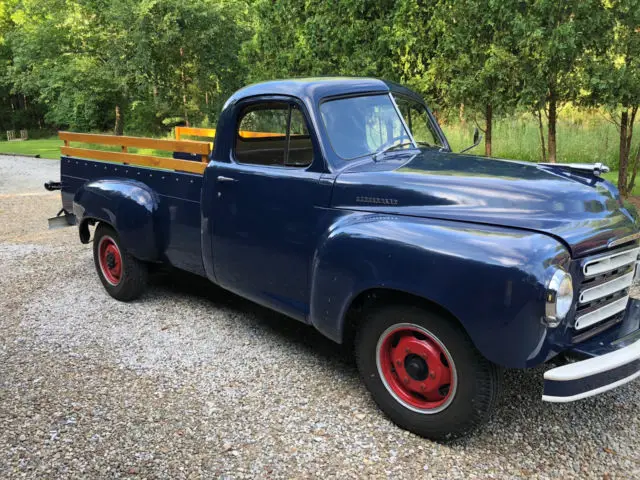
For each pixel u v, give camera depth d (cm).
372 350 305
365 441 292
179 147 427
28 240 742
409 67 927
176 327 442
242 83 1786
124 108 2347
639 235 296
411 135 384
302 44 1121
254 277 378
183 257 442
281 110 359
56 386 351
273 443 291
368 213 312
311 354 393
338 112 351
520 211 275
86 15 1862
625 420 309
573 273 258
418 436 295
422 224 284
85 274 583
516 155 1188
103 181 491
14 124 4675
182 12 1680
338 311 309
